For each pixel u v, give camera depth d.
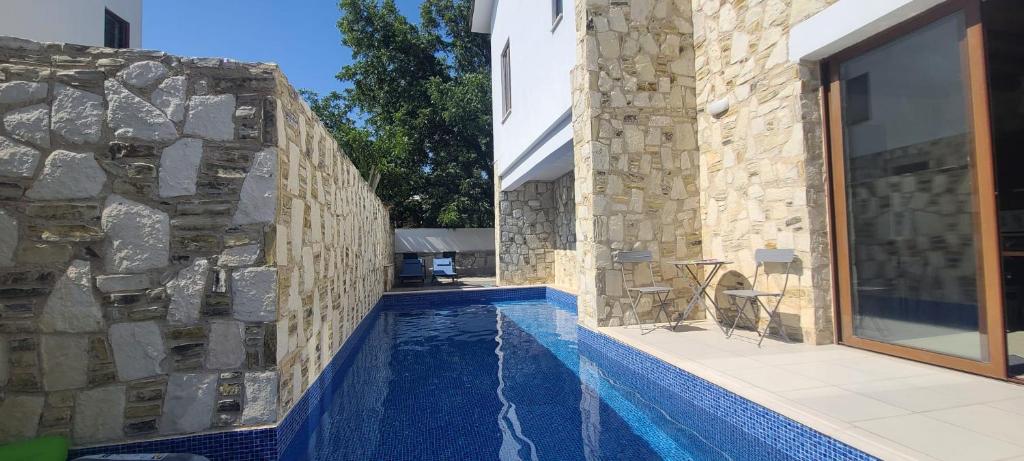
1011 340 4.40
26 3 5.34
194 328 2.85
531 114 9.04
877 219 4.02
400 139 15.27
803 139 4.39
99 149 2.81
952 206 3.44
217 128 2.93
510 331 7.72
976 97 3.28
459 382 4.87
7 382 2.67
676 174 6.15
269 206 2.96
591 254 5.97
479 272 15.38
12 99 2.74
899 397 2.97
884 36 3.88
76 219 2.77
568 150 8.07
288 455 3.12
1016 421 2.55
